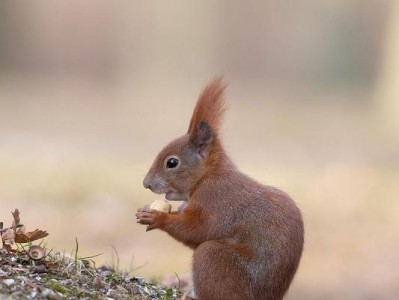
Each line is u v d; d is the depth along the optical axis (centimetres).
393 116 3394
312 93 4688
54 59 4847
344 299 1380
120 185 2069
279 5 5169
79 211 1781
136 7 4881
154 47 4903
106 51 4875
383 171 2470
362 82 5003
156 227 790
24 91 4128
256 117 3738
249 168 2470
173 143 830
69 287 751
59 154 2508
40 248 786
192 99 4172
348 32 5056
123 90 4397
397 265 1566
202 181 799
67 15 4844
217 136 814
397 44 3391
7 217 1688
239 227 769
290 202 786
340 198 2098
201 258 757
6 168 2202
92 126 3238
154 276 1103
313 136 3247
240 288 751
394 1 3422
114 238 1611
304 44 5150
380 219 1928
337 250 1666
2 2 4766
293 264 767
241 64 5081
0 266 757
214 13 5012
